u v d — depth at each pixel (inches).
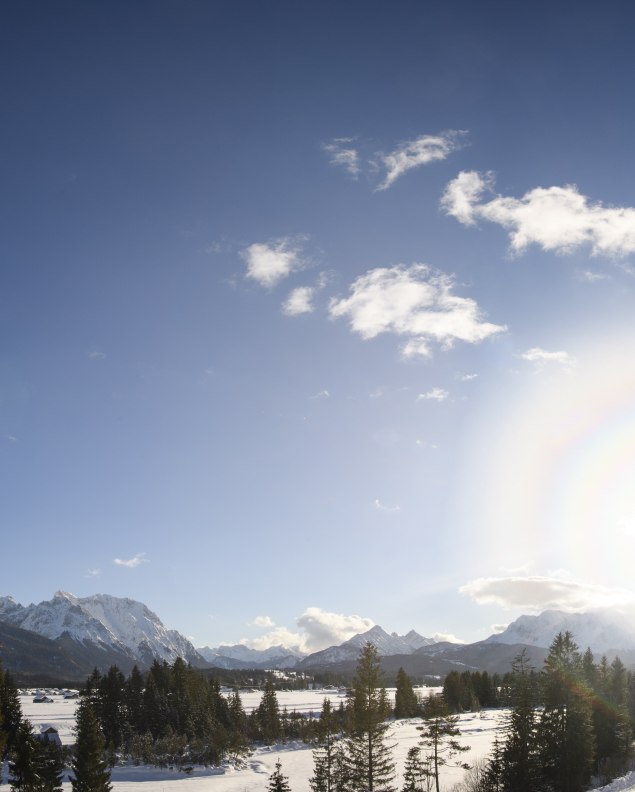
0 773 3836.1
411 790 3102.9
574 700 3240.7
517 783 2886.3
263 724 6358.3
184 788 4222.4
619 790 2763.3
